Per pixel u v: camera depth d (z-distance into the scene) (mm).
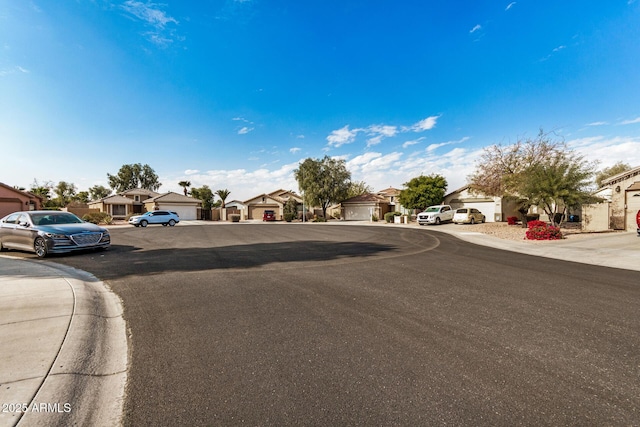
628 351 3447
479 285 6398
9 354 3162
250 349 3494
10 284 5836
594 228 20219
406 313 4676
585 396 2609
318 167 48000
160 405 2510
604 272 7918
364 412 2414
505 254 11336
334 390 2707
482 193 28297
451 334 3910
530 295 5672
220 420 2326
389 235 19406
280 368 3084
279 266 8477
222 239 16469
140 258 9773
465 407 2469
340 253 11086
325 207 48469
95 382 2850
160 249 12055
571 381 2844
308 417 2355
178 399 2588
